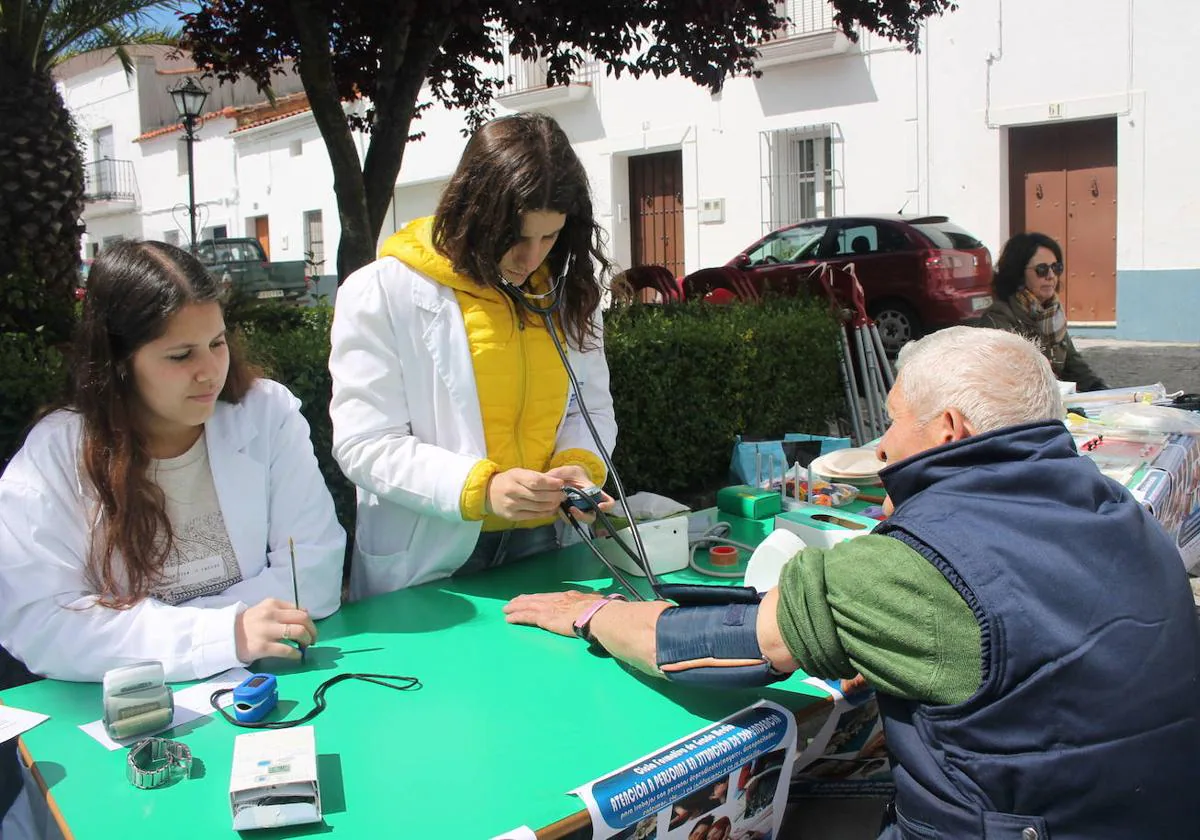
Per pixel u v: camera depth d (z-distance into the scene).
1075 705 1.17
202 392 1.65
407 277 1.96
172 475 1.77
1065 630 1.18
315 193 19.58
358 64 6.36
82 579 1.67
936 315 9.70
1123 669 1.18
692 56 5.93
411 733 1.41
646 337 4.54
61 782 1.29
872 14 6.48
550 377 2.10
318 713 1.47
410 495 1.91
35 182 4.68
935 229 10.05
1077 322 11.57
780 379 5.20
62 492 1.66
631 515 2.00
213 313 1.64
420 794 1.25
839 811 1.83
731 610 1.47
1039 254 4.07
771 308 5.51
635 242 14.91
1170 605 1.25
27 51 4.67
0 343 3.07
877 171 12.35
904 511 1.32
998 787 1.19
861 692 1.59
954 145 11.77
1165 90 10.39
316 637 1.73
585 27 5.58
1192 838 1.24
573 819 1.18
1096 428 3.08
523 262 1.95
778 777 1.44
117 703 1.39
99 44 7.17
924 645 1.21
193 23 6.25
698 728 1.43
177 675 1.58
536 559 2.28
